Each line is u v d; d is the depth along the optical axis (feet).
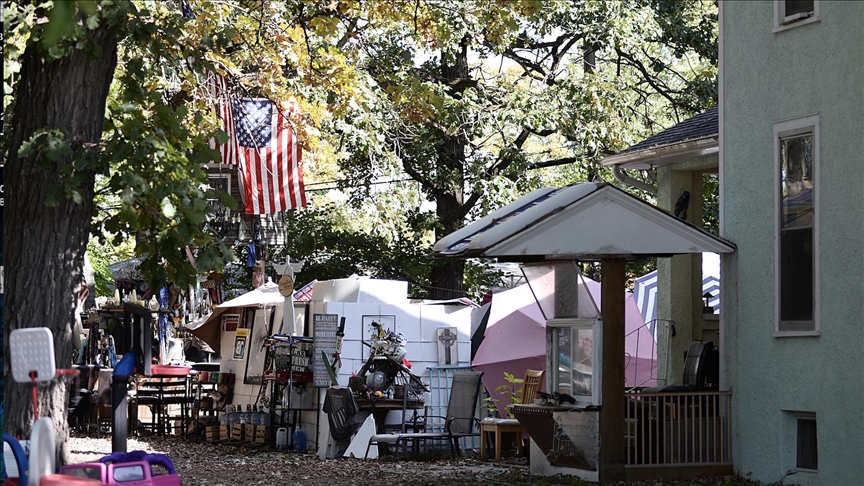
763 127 42.60
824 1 39.83
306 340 60.13
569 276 43.21
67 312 32.58
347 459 54.75
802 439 40.91
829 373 38.86
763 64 42.65
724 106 44.75
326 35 56.80
